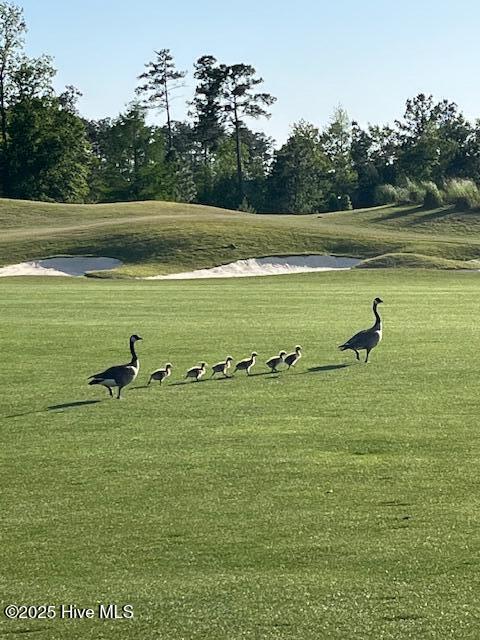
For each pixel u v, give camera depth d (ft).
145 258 278.46
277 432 71.00
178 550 48.16
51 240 296.92
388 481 58.23
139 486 58.59
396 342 117.91
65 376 96.68
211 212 393.09
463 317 147.23
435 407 78.59
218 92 605.31
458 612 40.81
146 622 40.91
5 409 81.46
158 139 597.52
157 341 120.98
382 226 345.10
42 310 162.71
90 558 47.52
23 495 57.47
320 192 574.97
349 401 81.76
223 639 39.32
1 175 519.60
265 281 244.63
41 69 524.11
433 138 577.84
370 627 39.75
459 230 338.34
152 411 79.56
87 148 548.72
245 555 47.21
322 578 44.34
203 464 62.90
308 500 55.01
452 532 49.39
